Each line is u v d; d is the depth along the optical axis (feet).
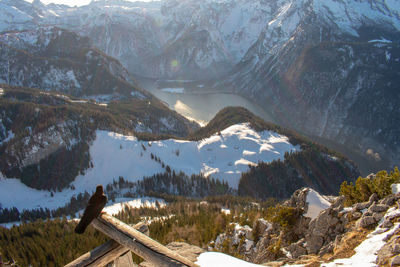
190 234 237.66
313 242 68.49
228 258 48.96
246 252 120.06
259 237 121.90
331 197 99.25
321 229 67.82
